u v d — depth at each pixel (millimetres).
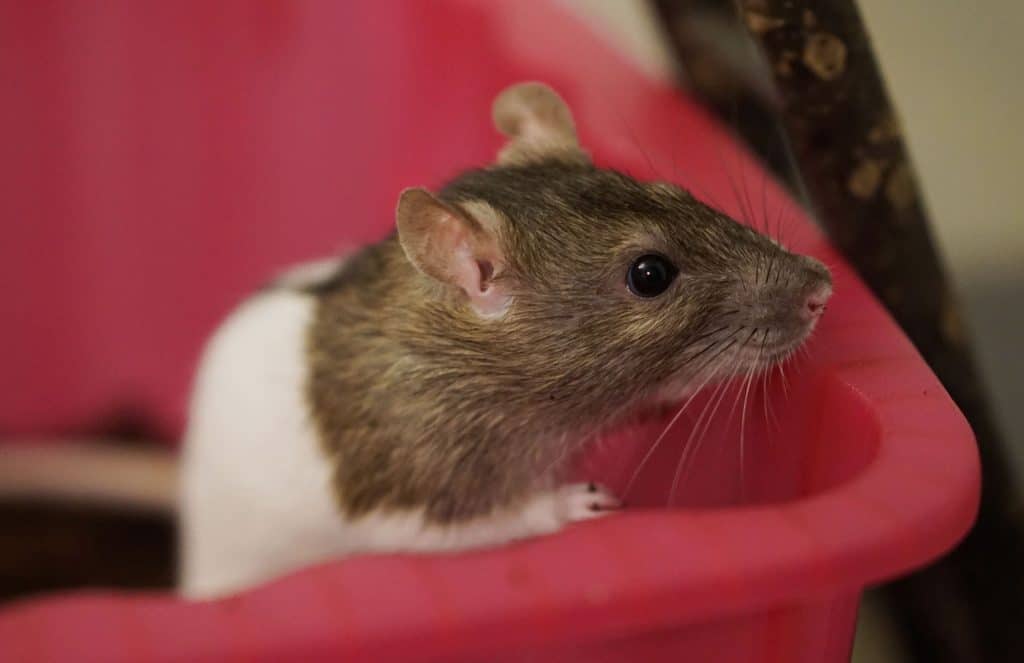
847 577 245
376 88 420
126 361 472
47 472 458
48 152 461
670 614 243
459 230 305
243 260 459
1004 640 363
